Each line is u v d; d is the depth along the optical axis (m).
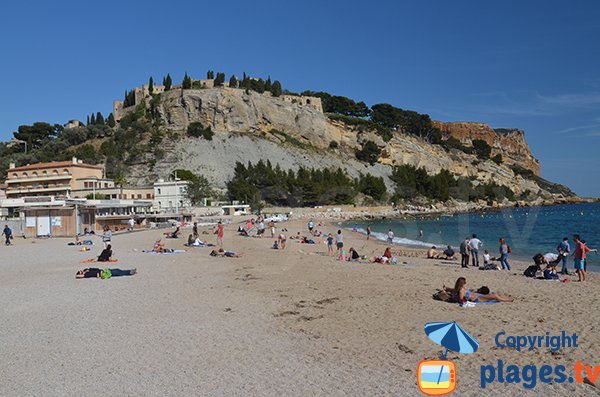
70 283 20.45
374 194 136.38
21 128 165.12
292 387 9.00
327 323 13.65
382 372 9.77
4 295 17.97
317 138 185.50
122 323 13.66
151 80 185.62
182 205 105.25
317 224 81.75
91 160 136.62
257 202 111.06
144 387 9.02
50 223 52.41
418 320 13.91
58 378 9.50
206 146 154.88
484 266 25.81
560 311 15.01
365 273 23.69
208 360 10.52
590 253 36.19
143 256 31.44
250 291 18.55
